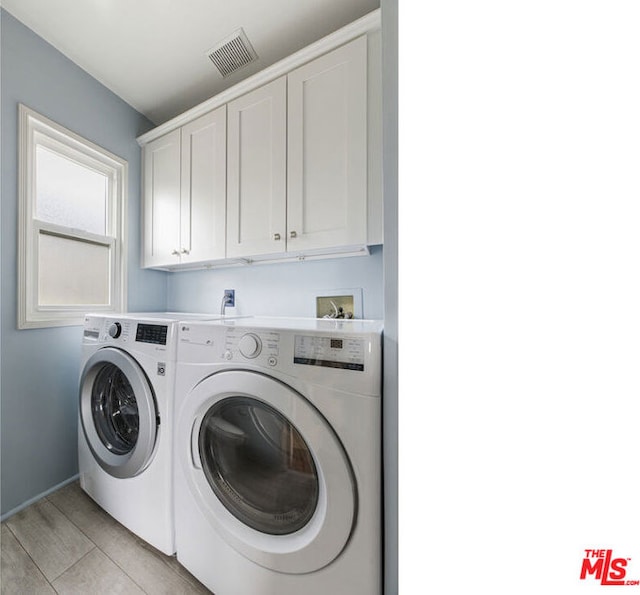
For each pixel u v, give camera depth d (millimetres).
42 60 1402
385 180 669
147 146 1838
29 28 1352
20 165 1319
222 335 889
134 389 1063
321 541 704
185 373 957
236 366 846
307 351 741
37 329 1399
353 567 681
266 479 855
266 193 1314
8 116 1284
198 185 1562
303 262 1588
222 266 1841
